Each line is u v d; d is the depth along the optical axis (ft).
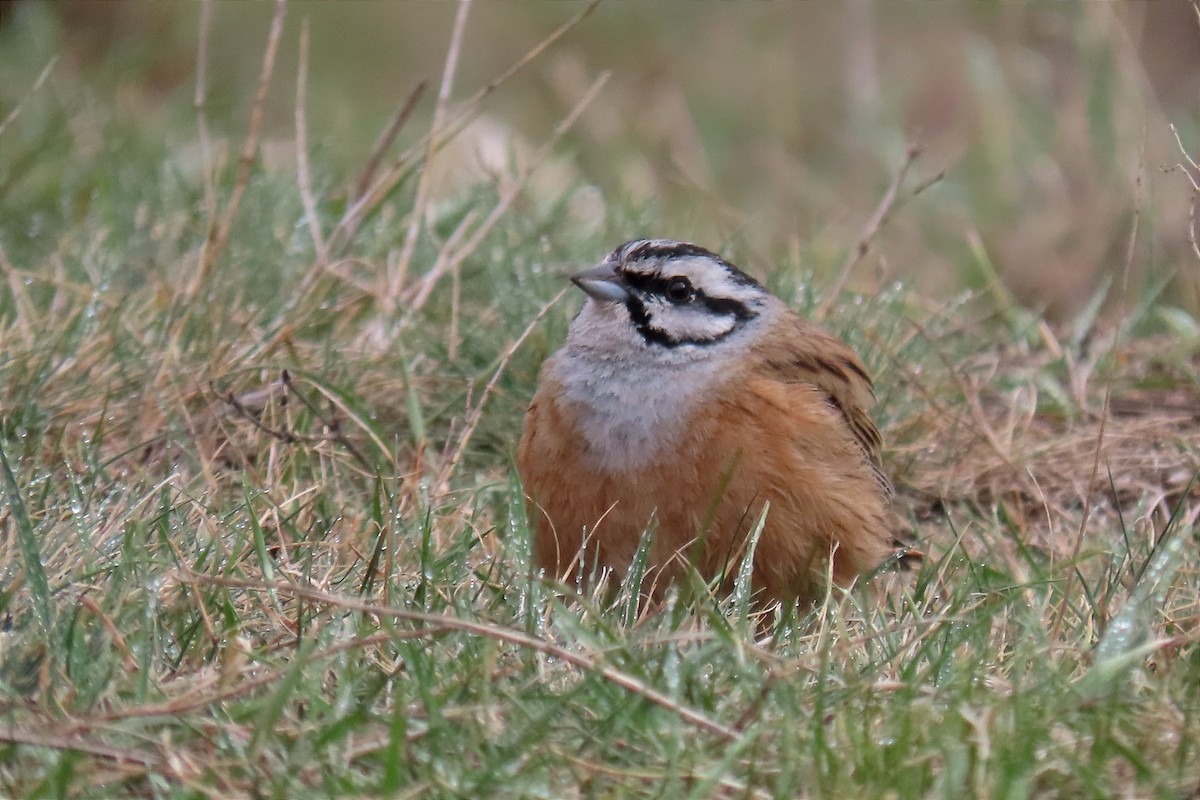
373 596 27.91
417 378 38.65
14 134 52.65
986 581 30.78
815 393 31.68
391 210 46.37
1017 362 45.09
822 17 77.05
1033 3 66.23
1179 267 50.78
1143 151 37.65
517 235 45.96
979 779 22.04
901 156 62.69
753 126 69.46
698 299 31.94
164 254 43.62
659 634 25.89
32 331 37.27
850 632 28.55
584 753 23.00
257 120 39.81
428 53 73.67
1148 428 40.70
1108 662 24.30
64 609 25.62
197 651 25.43
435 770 21.95
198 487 33.40
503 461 37.29
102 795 21.53
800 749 22.50
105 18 66.28
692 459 30.32
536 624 26.50
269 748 22.50
